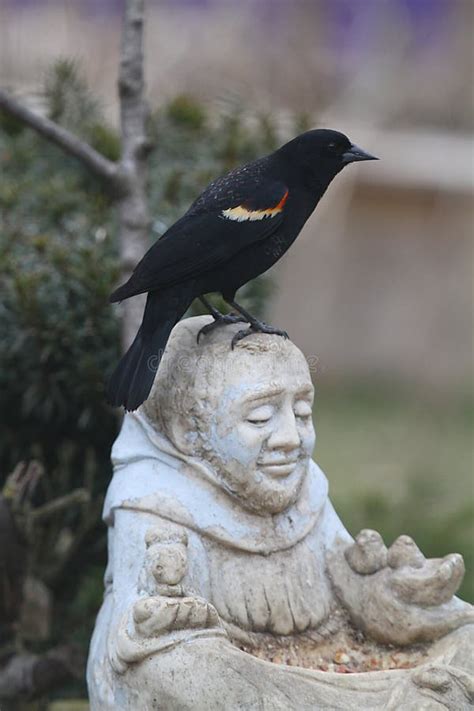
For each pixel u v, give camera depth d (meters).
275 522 5.60
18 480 7.61
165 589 5.03
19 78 12.86
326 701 4.91
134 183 7.78
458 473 15.90
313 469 5.90
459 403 22.03
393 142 23.80
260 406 5.44
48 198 8.75
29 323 7.79
